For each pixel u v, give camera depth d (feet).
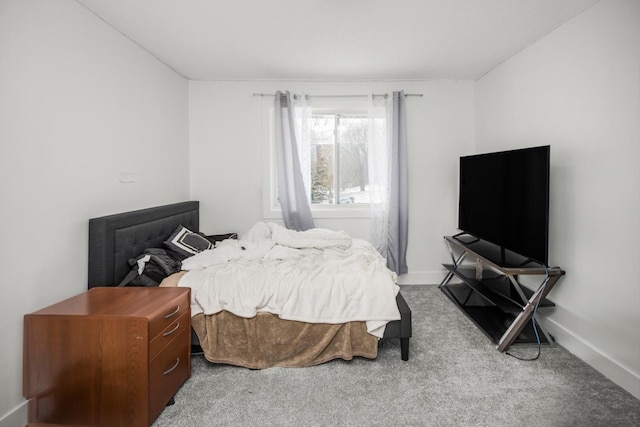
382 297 6.22
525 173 7.16
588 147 6.35
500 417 4.89
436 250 11.51
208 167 11.02
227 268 6.91
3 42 4.46
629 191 5.51
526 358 6.54
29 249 4.91
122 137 7.27
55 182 5.38
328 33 7.55
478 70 10.14
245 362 6.18
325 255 7.84
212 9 6.41
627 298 5.57
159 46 8.07
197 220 10.61
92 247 6.08
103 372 4.45
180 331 5.45
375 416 4.94
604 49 5.97
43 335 4.50
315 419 4.90
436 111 11.19
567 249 6.90
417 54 8.85
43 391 4.52
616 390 5.50
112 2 6.01
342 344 6.25
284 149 10.76
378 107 11.02
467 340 7.30
